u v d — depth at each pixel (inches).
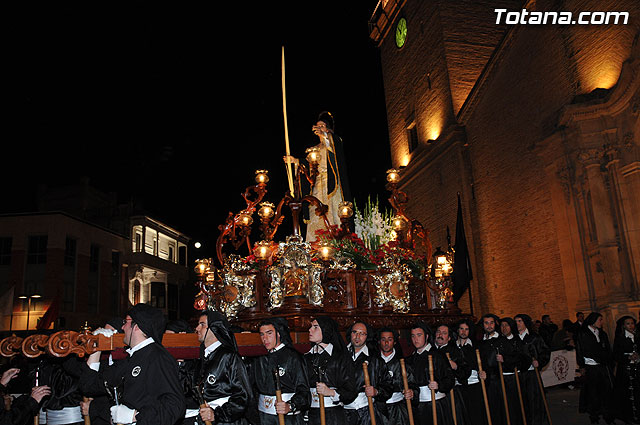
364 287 329.4
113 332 205.6
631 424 375.2
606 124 600.1
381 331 250.7
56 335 193.0
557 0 701.9
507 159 787.4
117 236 1422.2
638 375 364.8
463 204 866.8
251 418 222.2
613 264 578.9
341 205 341.4
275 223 349.4
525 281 741.3
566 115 625.6
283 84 410.6
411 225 381.7
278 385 196.2
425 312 353.4
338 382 220.7
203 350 203.5
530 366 340.5
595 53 636.1
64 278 1238.3
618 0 606.5
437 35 956.0
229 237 354.3
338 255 333.7
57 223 1234.6
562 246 658.2
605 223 590.2
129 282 1456.7
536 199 723.4
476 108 862.5
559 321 674.2
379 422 238.8
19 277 1205.1
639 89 552.4
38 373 234.2
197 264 364.2
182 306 1710.1
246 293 312.0
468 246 848.9
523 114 756.0
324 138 420.5
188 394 215.0
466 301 858.8
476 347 336.5
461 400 295.1
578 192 630.5
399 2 1098.1
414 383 247.8
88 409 207.2
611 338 559.5
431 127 980.6
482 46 947.3
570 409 447.5
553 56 702.5
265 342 212.5
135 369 165.0
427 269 365.7
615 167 586.9
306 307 294.4
